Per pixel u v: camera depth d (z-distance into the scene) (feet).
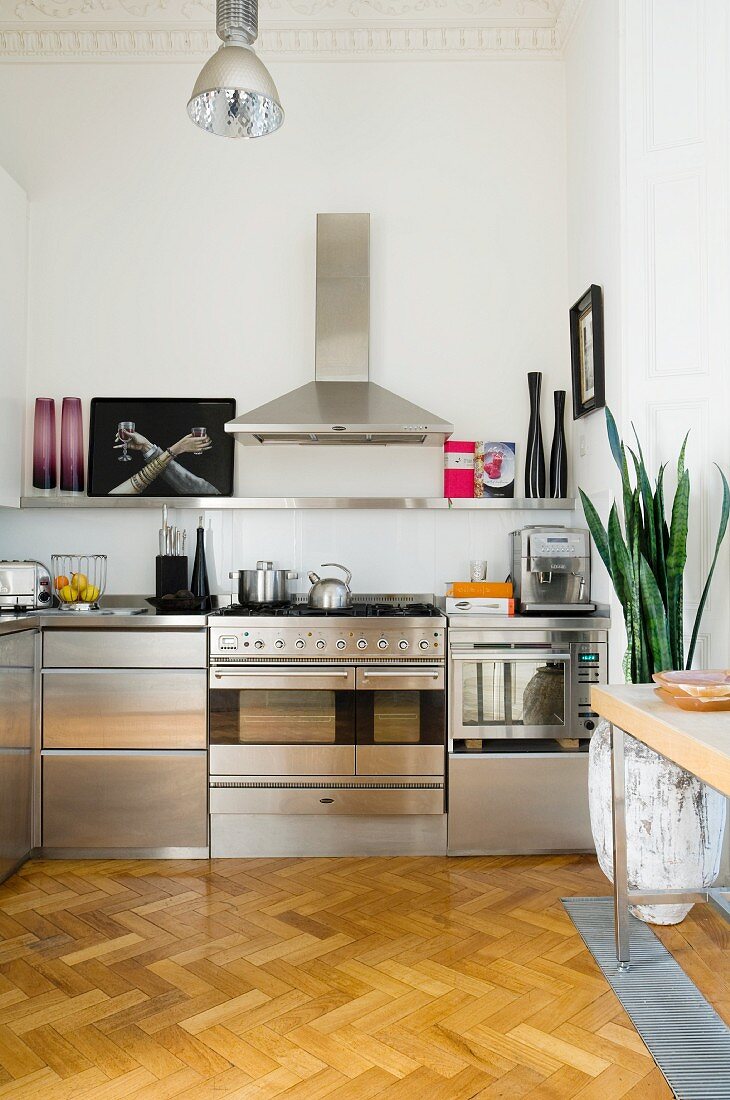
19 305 12.33
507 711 10.68
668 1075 5.97
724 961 7.72
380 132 12.92
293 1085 5.90
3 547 12.64
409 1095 5.80
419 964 7.68
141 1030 6.60
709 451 9.52
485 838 10.61
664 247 9.83
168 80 12.91
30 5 12.59
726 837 9.25
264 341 12.80
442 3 12.57
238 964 7.68
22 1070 6.08
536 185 12.88
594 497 11.42
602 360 10.93
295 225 12.85
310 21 12.66
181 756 10.52
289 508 12.19
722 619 9.37
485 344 12.81
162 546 12.19
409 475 12.75
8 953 7.91
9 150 12.83
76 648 10.59
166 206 12.84
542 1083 5.93
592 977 7.44
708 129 9.59
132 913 8.84
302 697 10.57
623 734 7.62
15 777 9.97
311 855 10.66
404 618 10.58
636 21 9.98
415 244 12.85
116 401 12.73
